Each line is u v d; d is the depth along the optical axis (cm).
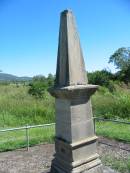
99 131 1040
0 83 4056
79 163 539
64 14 546
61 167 559
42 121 1298
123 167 650
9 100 1592
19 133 1066
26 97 1791
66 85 535
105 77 2998
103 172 586
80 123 548
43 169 661
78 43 555
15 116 1352
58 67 561
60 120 563
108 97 1677
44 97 1827
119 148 823
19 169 670
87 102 562
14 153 815
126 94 1778
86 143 555
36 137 974
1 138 992
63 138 557
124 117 1339
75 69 542
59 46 559
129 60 4888
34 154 797
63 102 550
